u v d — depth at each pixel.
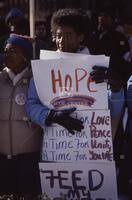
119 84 4.59
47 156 4.61
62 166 4.57
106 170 4.54
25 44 4.82
